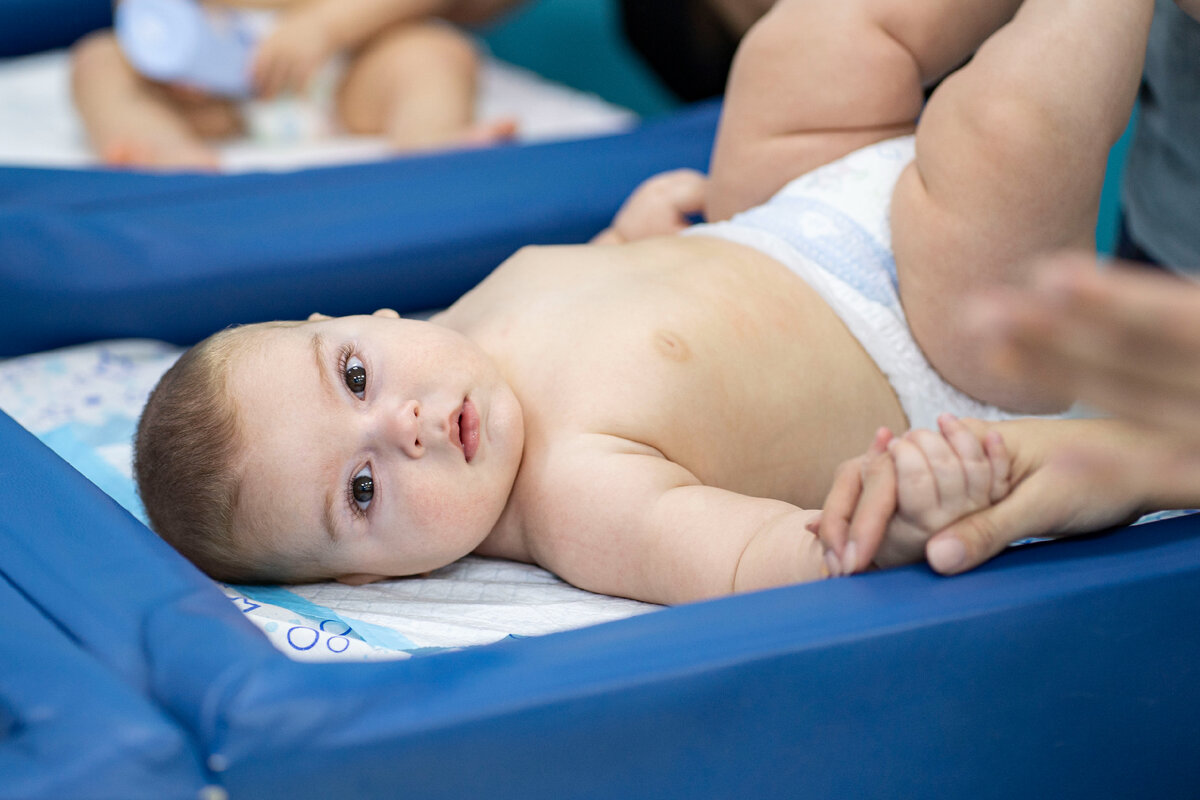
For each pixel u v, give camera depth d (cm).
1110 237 169
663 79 260
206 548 93
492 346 103
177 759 52
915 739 66
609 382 95
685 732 60
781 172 113
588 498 91
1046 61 88
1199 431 48
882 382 102
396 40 217
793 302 102
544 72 318
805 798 64
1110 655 69
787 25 110
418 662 59
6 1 263
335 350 93
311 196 156
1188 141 104
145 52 201
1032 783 70
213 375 92
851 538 70
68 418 124
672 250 108
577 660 60
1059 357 47
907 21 105
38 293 137
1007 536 70
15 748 53
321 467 90
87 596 64
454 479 91
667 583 86
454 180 161
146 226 145
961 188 92
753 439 97
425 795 56
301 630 82
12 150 205
